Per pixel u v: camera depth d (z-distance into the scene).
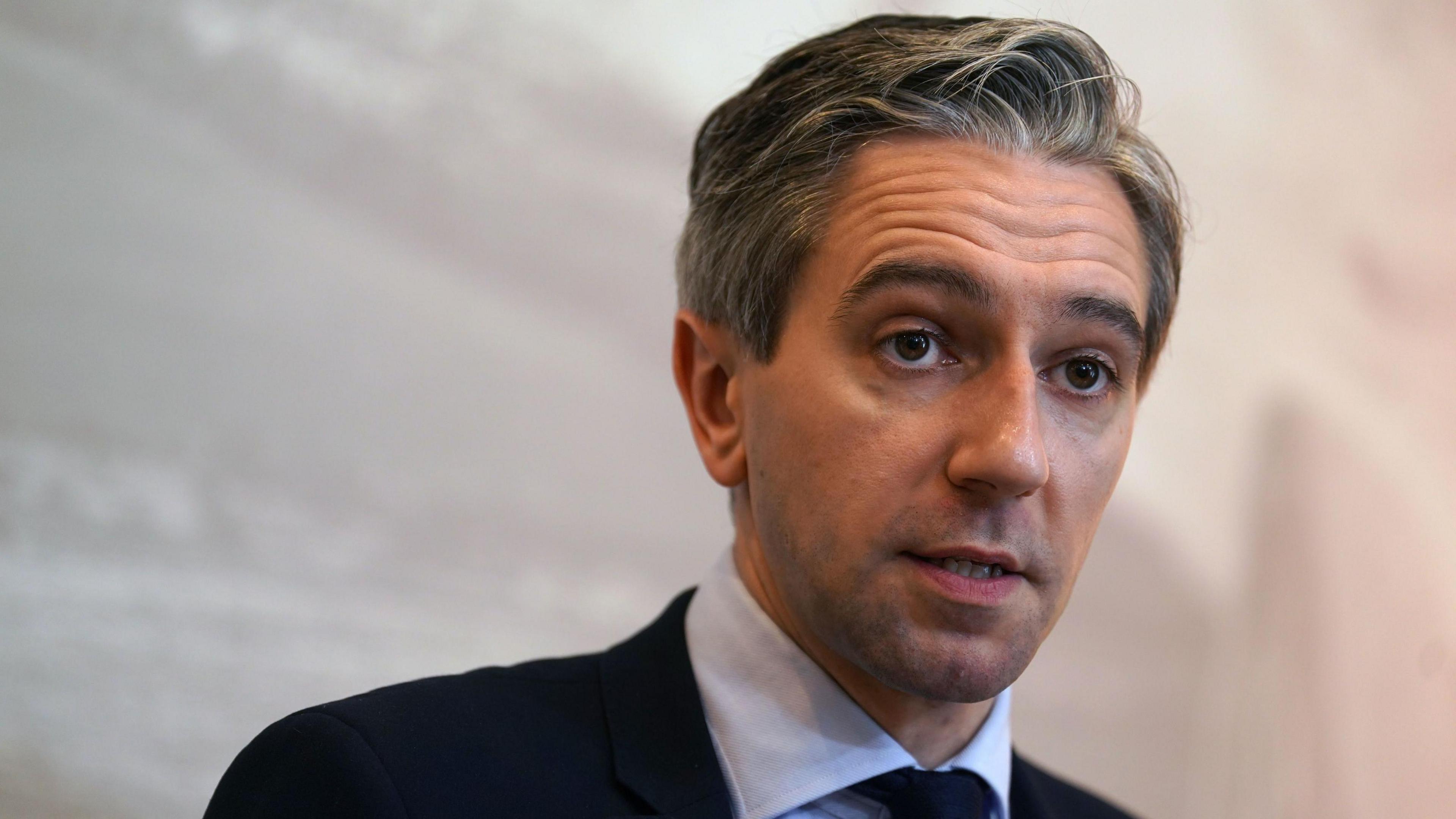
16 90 2.30
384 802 1.23
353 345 2.56
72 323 2.31
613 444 2.82
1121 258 1.43
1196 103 3.54
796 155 1.45
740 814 1.39
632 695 1.50
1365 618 3.66
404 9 2.65
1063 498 1.37
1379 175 3.83
